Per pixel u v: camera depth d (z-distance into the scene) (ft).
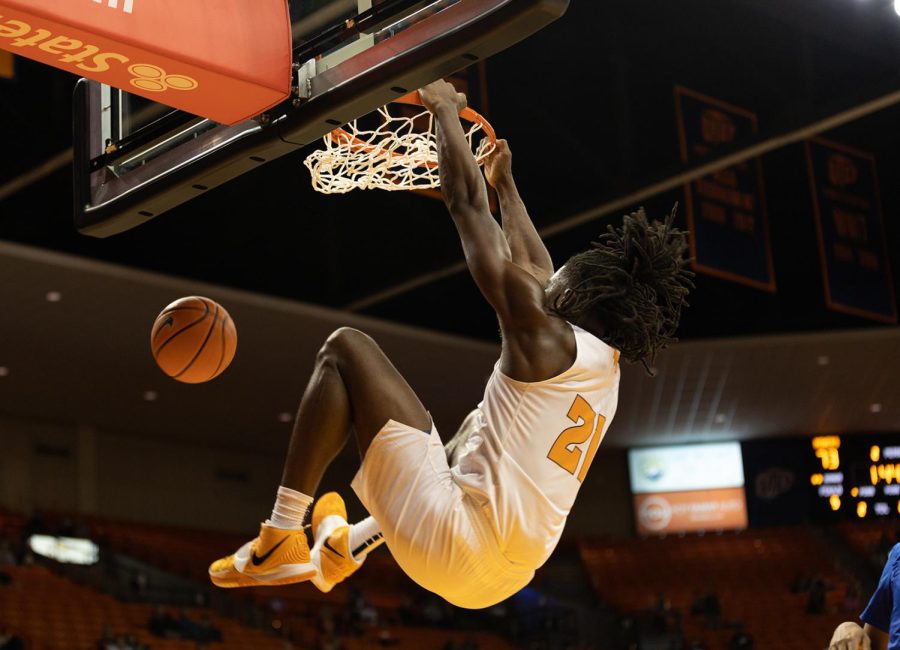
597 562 86.69
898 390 79.15
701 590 82.12
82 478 75.51
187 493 82.07
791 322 68.39
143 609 59.26
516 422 8.38
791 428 87.81
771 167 63.62
